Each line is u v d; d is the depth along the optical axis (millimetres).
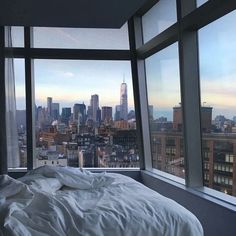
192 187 3607
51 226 2004
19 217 2066
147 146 5125
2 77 4789
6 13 3824
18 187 2422
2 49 4770
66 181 2996
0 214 2055
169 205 2396
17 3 3525
